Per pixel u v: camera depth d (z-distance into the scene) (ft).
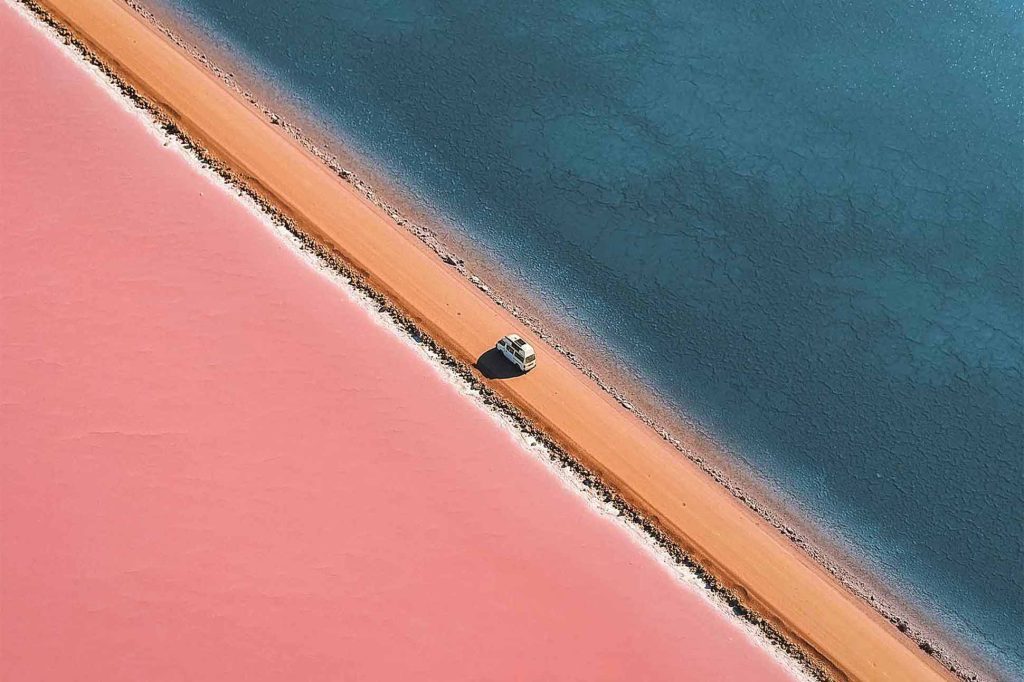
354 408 147.74
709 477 158.40
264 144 190.80
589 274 182.50
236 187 178.70
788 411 168.45
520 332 170.40
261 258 166.09
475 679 123.24
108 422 138.51
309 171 187.93
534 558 135.64
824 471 161.99
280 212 176.76
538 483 145.69
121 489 132.26
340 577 128.88
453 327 166.50
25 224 159.94
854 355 176.55
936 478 162.91
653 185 197.67
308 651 122.21
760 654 133.80
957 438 167.94
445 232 184.44
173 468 135.44
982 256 192.85
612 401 164.86
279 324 156.35
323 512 134.72
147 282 156.76
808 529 154.81
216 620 122.93
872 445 165.78
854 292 185.06
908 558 153.28
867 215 197.06
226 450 138.72
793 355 175.52
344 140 197.36
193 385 145.07
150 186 172.76
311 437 142.61
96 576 124.06
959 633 146.41
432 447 145.48
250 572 127.34
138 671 118.01
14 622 119.44
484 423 151.84
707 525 148.25
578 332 173.78
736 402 168.55
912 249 192.65
